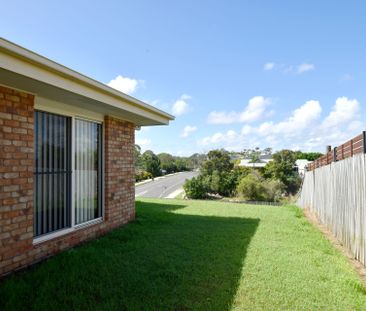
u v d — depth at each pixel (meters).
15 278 3.83
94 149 6.58
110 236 6.26
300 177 40.69
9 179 4.09
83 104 5.40
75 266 4.31
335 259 5.14
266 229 7.40
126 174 7.67
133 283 3.80
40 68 3.73
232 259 4.88
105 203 6.76
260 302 3.41
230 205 12.41
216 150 45.38
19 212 4.25
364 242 5.00
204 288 3.73
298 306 3.34
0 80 3.74
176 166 90.50
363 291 3.84
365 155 5.06
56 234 5.24
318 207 10.08
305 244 6.03
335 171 7.34
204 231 6.91
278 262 4.81
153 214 9.14
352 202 5.75
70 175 5.71
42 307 3.09
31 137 4.48
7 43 3.09
